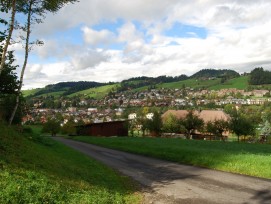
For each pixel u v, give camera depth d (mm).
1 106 41188
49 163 18625
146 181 19922
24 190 10820
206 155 28031
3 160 14484
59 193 11836
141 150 39000
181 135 91750
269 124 95250
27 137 33312
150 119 90938
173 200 14531
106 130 97750
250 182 17688
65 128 105188
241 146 47000
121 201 13727
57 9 30875
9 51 36875
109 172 23469
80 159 29906
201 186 17266
